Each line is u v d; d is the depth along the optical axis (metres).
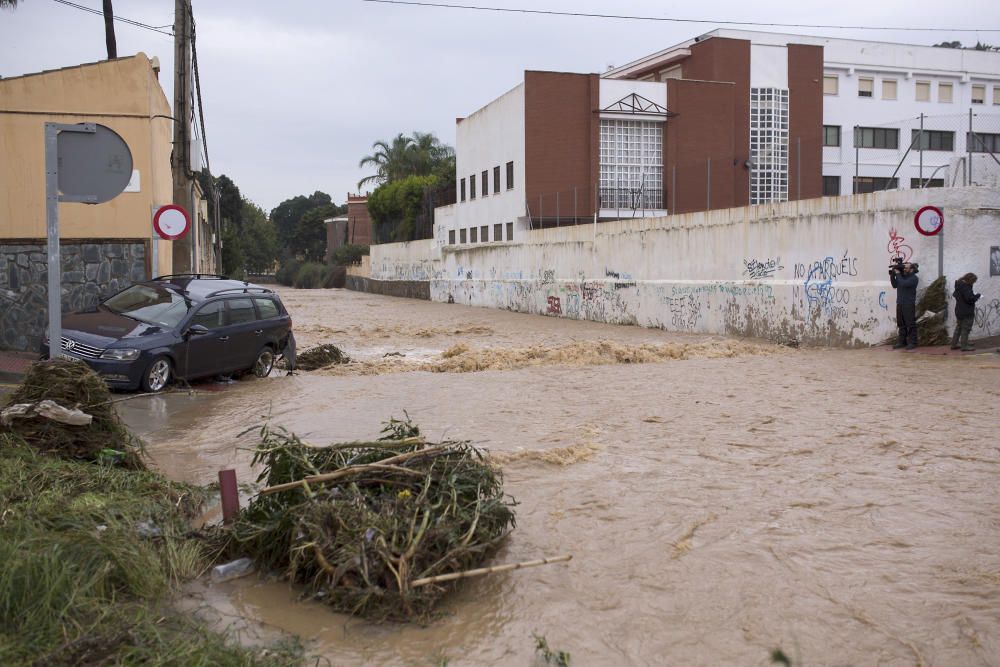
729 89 42.09
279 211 140.50
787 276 22.36
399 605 4.88
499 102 43.34
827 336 20.86
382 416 11.23
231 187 76.19
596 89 40.28
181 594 5.09
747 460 8.66
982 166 20.09
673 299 27.11
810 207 21.52
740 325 23.94
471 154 48.16
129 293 14.45
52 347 7.80
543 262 36.97
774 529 6.46
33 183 16.70
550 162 40.38
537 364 17.42
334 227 96.69
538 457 8.70
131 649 3.94
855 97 50.06
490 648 4.55
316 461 6.10
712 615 4.97
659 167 41.38
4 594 4.14
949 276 18.78
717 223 25.12
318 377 15.49
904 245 19.05
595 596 5.24
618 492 7.46
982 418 10.82
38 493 5.93
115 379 12.34
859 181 24.23
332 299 55.53
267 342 15.20
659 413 11.42
